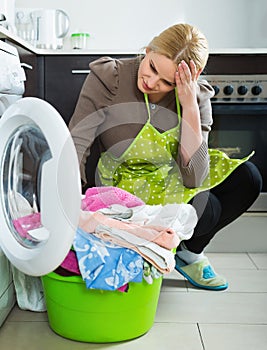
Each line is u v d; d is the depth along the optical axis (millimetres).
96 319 1656
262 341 1706
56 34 3080
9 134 1605
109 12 3188
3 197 1653
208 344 1681
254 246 2777
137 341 1701
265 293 2135
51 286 1671
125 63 1888
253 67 2748
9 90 1921
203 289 2182
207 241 2164
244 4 3160
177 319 1874
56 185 1382
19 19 3033
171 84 1767
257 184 2145
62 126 1402
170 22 3188
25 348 1646
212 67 2750
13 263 1610
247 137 2785
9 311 1906
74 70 2766
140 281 1590
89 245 1576
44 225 1432
